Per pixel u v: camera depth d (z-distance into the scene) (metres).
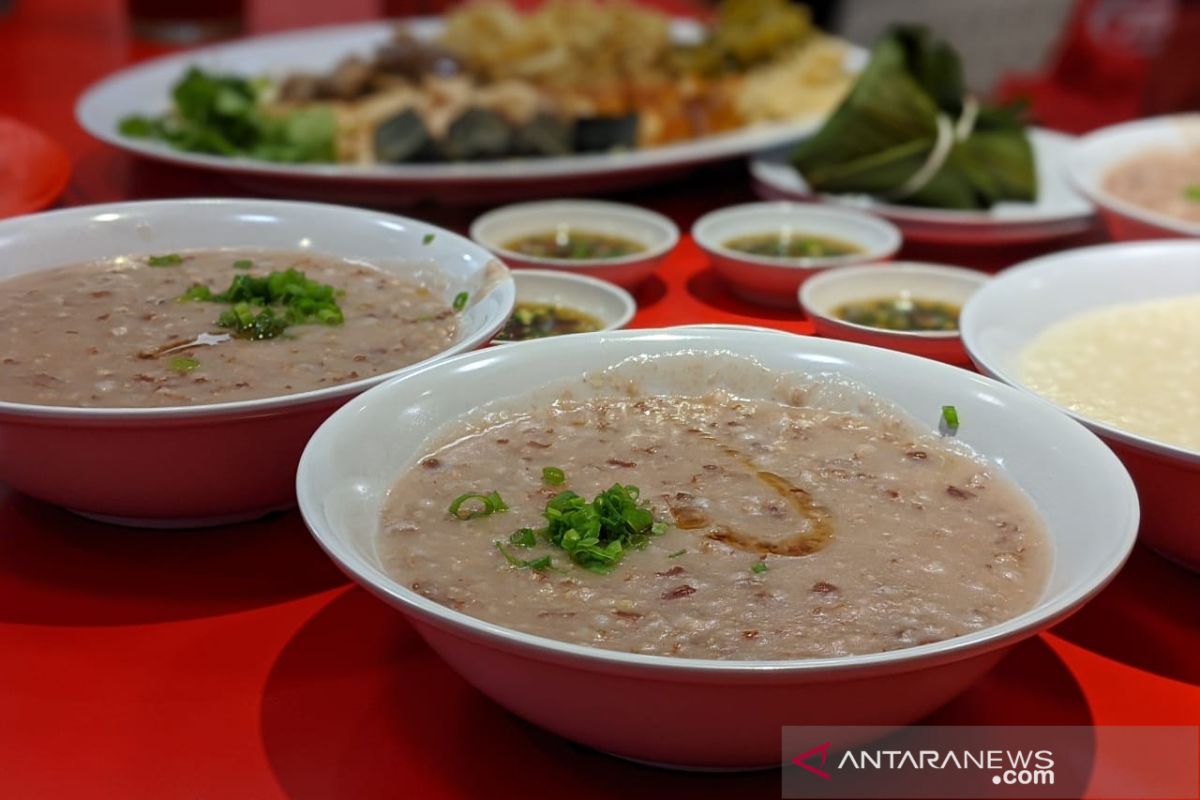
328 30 1.08
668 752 0.35
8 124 0.74
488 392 0.45
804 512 0.42
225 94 0.81
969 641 0.31
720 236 0.70
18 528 0.48
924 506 0.43
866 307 0.63
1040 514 0.42
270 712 0.41
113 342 0.50
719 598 0.38
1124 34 1.33
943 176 0.74
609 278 0.63
